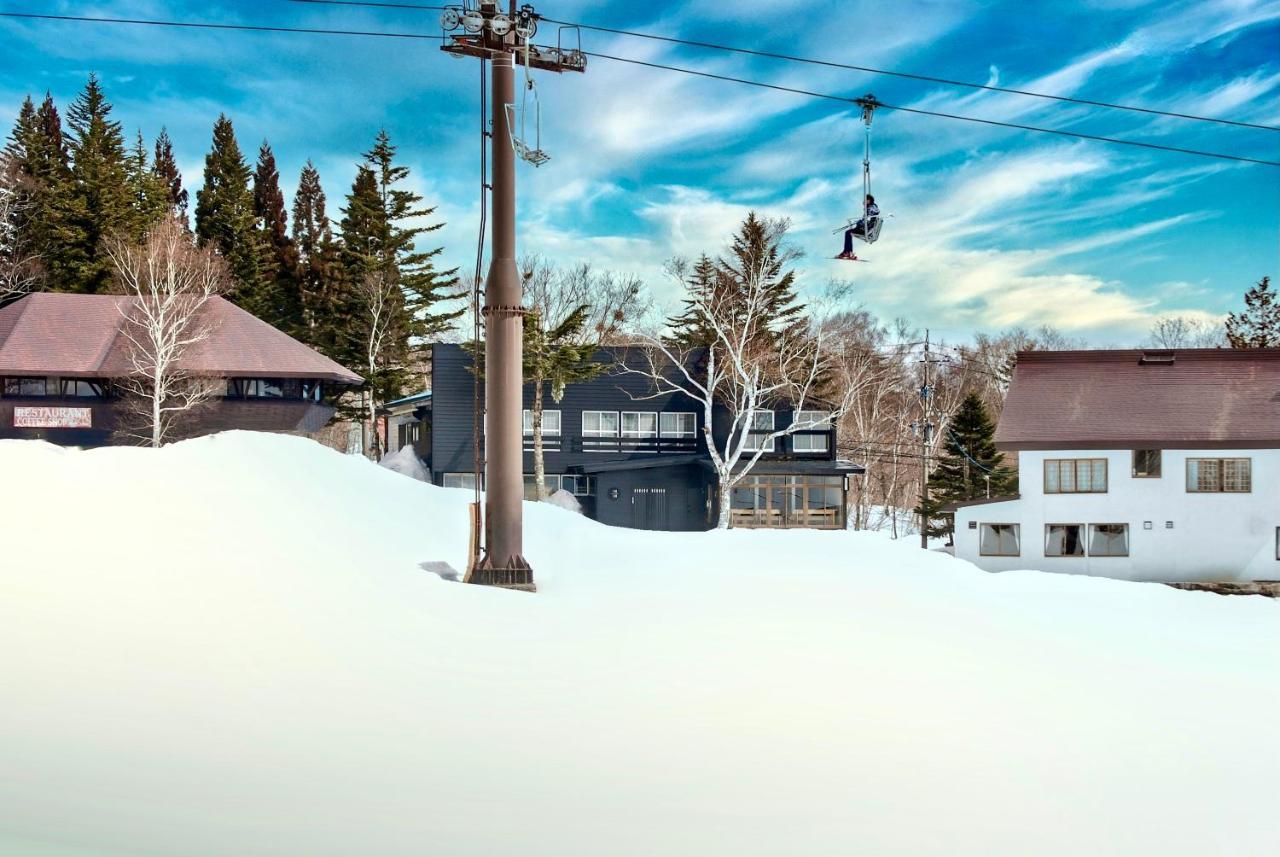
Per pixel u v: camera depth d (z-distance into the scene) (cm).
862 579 1536
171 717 656
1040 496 3566
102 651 780
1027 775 684
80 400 4041
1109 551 3553
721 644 1027
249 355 4209
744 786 629
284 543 1288
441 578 1300
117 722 633
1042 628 1294
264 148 7644
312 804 537
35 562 1013
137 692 698
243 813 511
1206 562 3506
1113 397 3744
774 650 1012
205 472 1575
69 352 4050
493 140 1386
